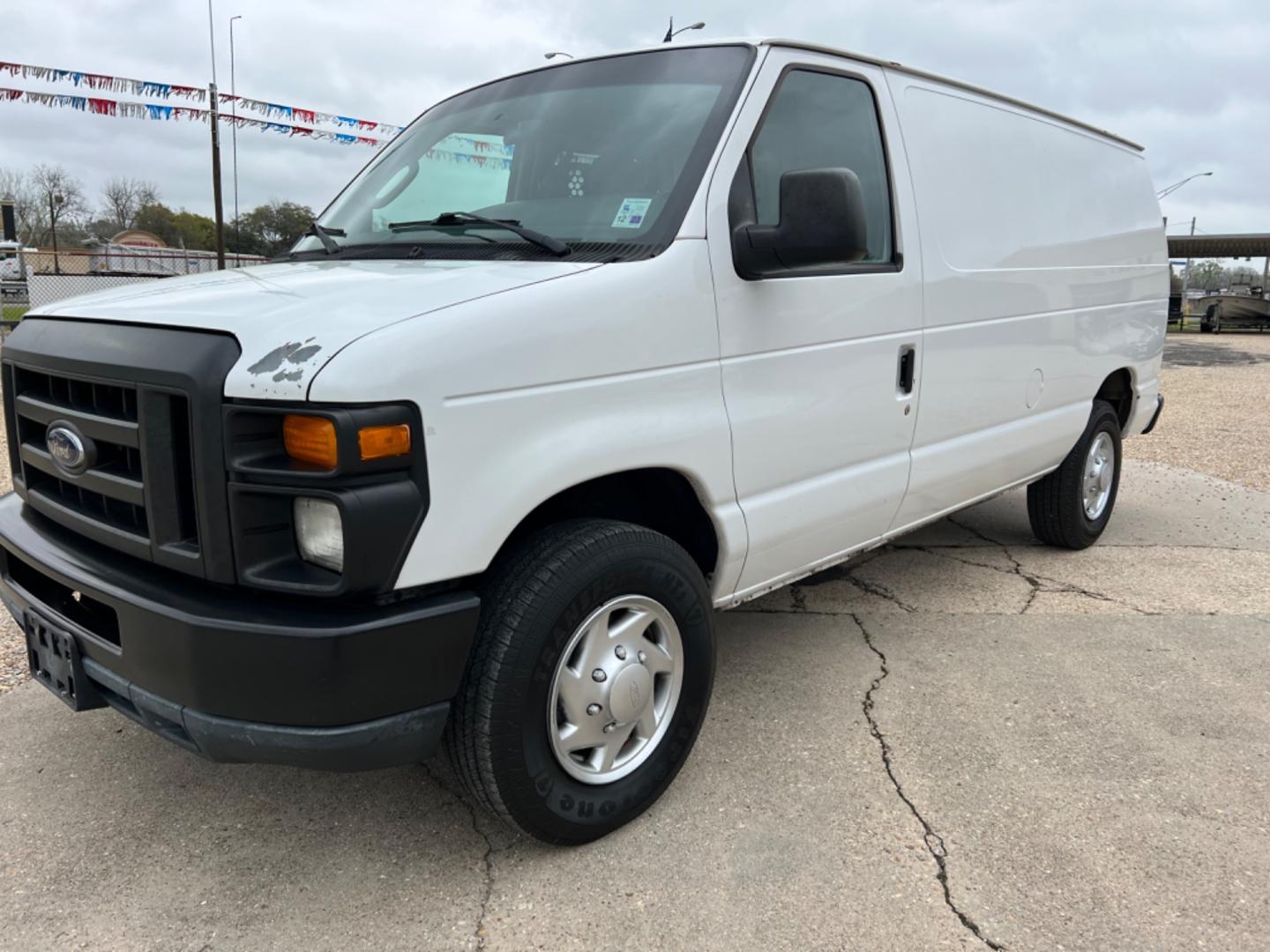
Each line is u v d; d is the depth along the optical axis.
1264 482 7.30
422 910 2.33
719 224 2.70
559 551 2.37
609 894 2.39
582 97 3.13
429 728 2.16
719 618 4.28
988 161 3.98
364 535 1.96
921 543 5.53
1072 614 4.34
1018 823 2.68
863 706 3.40
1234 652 3.88
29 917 2.29
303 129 11.94
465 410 2.10
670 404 2.59
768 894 2.38
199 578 2.14
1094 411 5.10
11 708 3.32
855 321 3.17
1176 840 2.60
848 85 3.28
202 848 2.57
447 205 3.11
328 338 2.00
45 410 2.45
